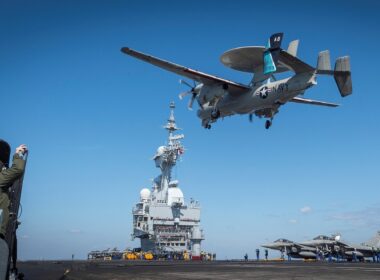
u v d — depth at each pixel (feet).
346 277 48.19
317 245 203.62
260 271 64.13
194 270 69.15
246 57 109.19
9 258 16.28
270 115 114.42
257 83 113.60
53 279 49.29
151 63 110.42
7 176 16.17
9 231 16.79
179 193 252.62
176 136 262.67
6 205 16.05
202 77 114.73
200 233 246.27
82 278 50.49
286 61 99.40
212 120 125.18
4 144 18.12
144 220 252.62
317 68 103.19
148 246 247.09
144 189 261.03
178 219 246.06
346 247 200.64
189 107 126.82
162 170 262.47
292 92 103.91
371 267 82.07
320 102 141.90
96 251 261.65
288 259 201.26
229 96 119.85
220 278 47.47
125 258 239.09
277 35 96.58
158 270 69.62
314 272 60.44
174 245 244.22
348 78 100.83
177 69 112.06
